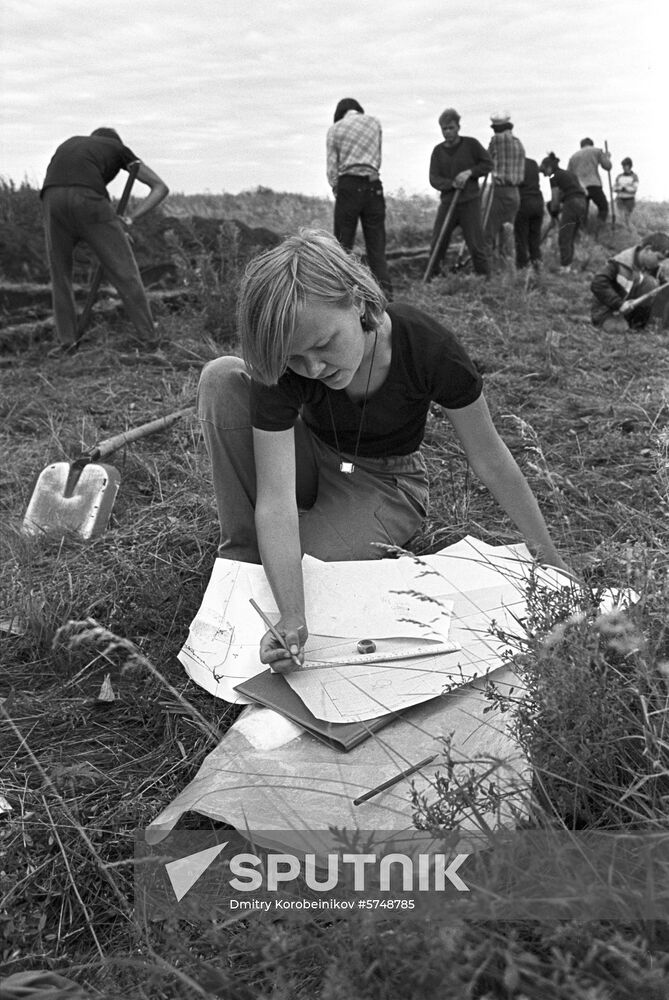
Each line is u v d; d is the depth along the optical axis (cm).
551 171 1163
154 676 252
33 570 321
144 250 814
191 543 334
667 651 181
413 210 1475
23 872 181
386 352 246
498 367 561
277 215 1213
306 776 191
